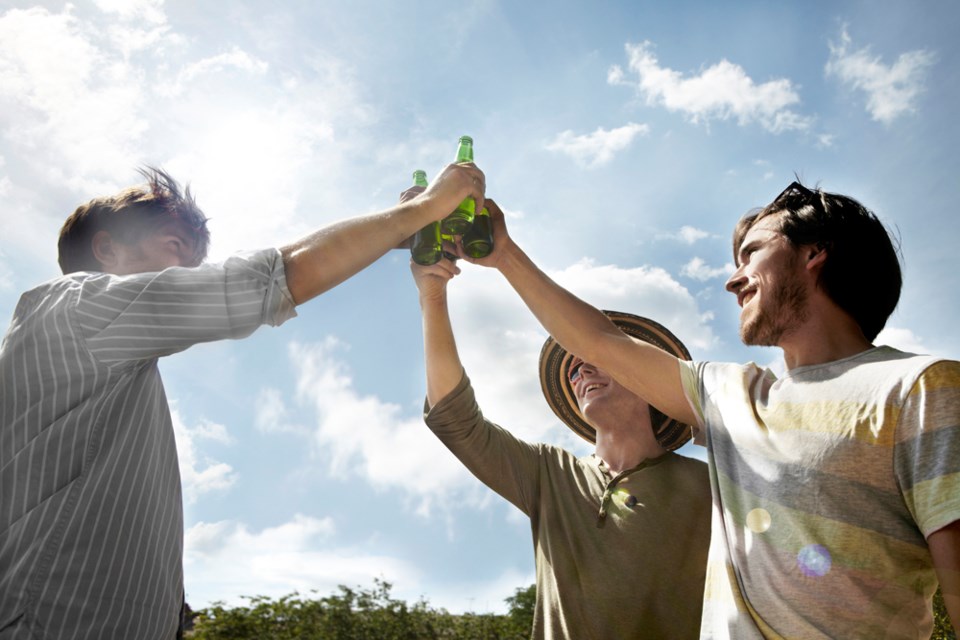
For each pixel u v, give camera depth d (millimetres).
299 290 1515
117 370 1404
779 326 1740
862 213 1770
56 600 1296
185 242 1786
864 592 1342
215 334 1434
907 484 1342
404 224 1713
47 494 1325
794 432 1520
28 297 1468
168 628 1514
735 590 1491
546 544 2426
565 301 2295
